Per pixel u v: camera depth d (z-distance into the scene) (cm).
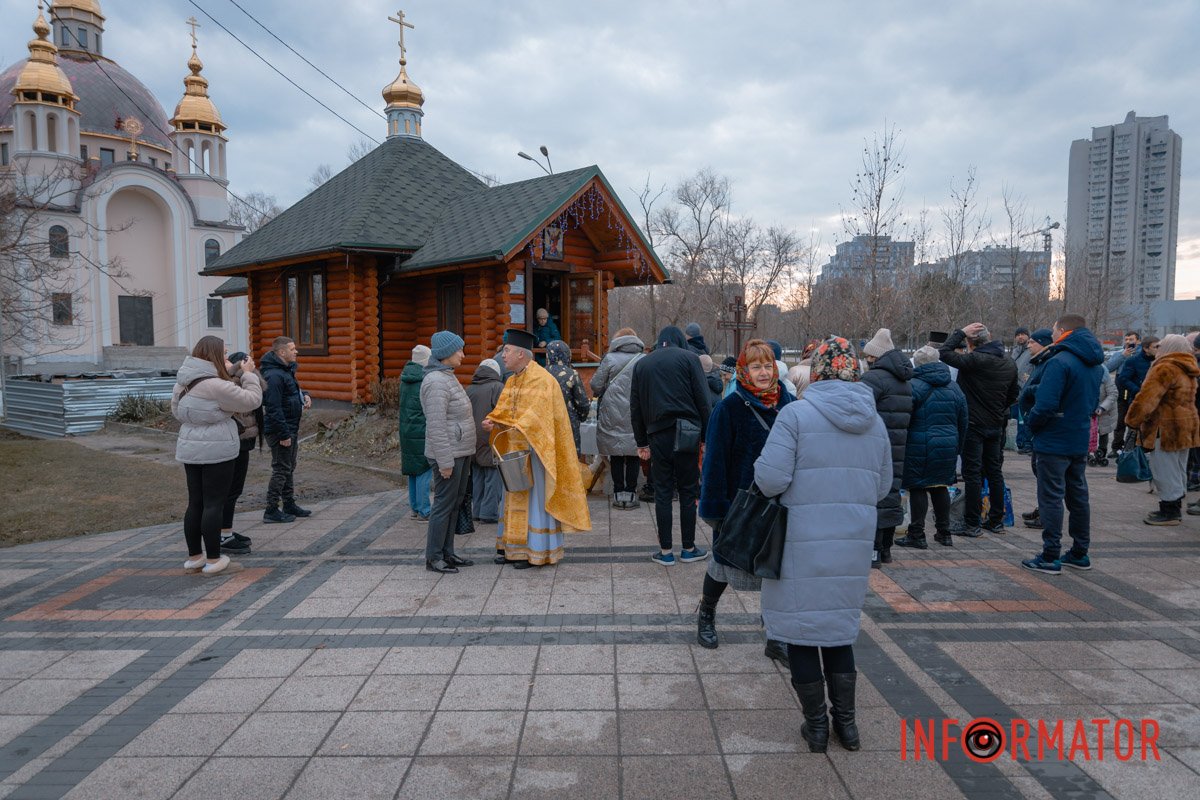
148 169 4541
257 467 1116
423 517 774
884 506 571
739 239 4325
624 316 5416
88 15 4859
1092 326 2325
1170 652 434
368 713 371
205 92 4966
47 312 3838
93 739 351
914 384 622
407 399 748
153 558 656
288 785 312
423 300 1425
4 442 1465
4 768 328
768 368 392
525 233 1189
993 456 694
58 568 629
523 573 590
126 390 1875
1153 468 725
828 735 335
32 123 4184
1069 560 588
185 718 369
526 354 597
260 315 1655
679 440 566
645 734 348
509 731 352
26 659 443
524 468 587
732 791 304
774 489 325
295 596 545
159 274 4750
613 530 721
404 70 1858
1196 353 877
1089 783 308
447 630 476
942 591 536
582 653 438
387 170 1576
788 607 326
